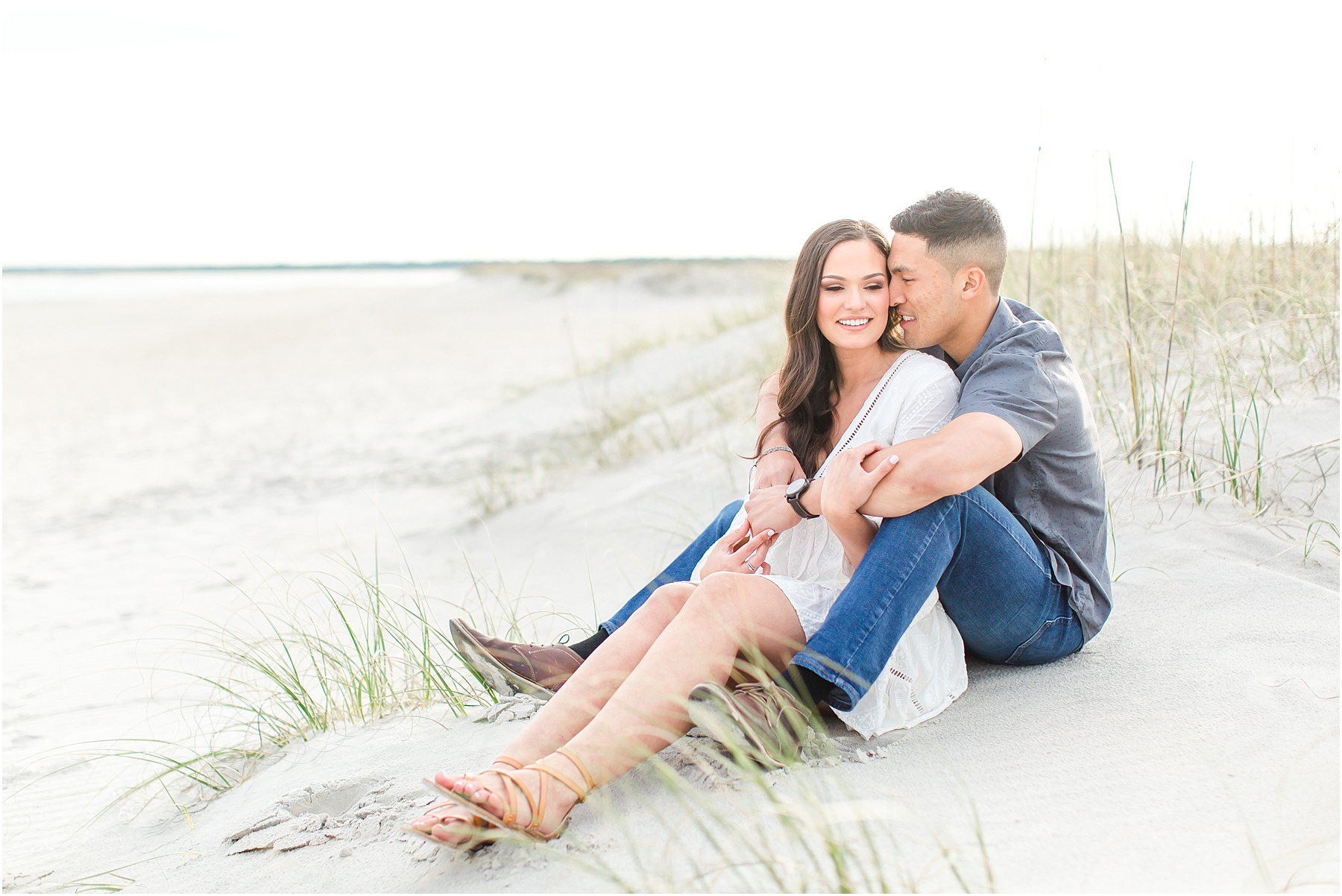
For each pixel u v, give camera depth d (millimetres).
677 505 5035
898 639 2039
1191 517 3256
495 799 1738
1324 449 3365
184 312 40344
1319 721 1932
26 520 8109
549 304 36000
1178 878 1518
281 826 2193
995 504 2184
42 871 2389
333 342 25156
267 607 4871
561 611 3949
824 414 2525
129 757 3168
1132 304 4637
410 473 8625
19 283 75938
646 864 1721
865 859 1664
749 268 12898
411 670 3115
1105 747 1970
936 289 2324
